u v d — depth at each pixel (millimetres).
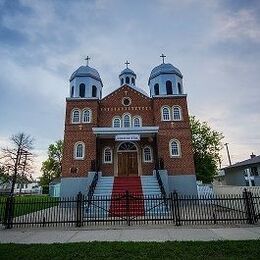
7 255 7312
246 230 10359
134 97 27344
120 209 15859
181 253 7301
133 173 25141
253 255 6934
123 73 36062
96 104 26094
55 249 7875
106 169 25172
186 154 24406
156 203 16391
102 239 9438
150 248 7801
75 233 10602
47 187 62781
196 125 42312
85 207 15953
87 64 30938
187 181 23656
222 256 6977
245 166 35719
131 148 25938
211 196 22656
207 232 10156
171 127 25250
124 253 7465
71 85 28906
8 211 12320
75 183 23547
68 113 25750
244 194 12562
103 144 25906
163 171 21859
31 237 9977
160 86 28281
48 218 14812
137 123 26578
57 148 59719
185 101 26188
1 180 45500
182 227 11273
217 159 41531
